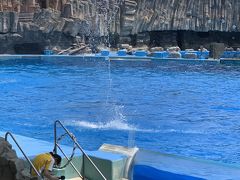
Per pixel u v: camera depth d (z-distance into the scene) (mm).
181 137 10438
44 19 28438
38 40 28703
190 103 14680
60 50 29375
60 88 17531
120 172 6055
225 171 5660
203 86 18688
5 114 12562
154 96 15977
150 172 5852
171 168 5801
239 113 13156
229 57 30172
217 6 34531
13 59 27594
